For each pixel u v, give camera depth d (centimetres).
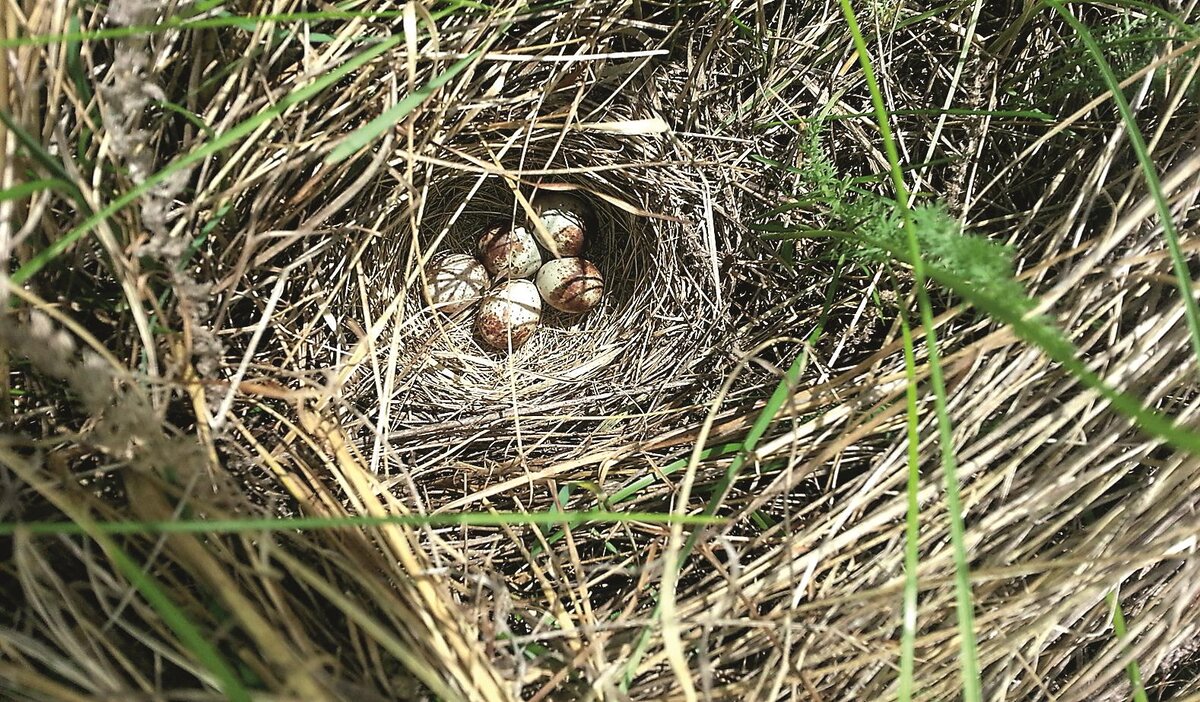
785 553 12
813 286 16
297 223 14
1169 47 13
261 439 13
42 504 11
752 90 17
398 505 13
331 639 11
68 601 9
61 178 9
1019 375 12
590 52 16
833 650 11
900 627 12
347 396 15
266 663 10
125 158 11
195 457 10
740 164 17
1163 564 12
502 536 14
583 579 12
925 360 14
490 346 20
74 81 10
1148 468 13
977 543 12
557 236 20
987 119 15
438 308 19
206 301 12
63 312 11
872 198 14
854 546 12
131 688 9
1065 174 15
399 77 13
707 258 17
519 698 11
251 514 11
